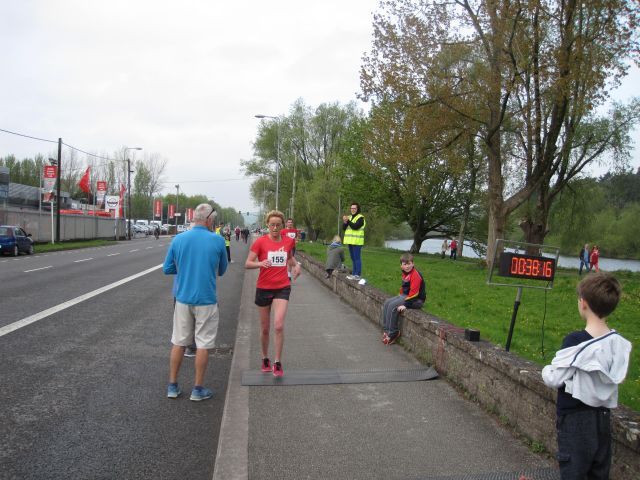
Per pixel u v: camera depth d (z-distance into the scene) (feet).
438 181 130.21
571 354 8.66
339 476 11.55
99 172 284.41
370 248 163.84
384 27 68.03
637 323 31.42
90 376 19.49
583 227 110.11
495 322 28.45
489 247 75.82
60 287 44.47
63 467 12.24
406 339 23.73
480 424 14.65
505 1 63.82
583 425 8.76
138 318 31.40
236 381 18.60
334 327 28.89
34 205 208.33
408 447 13.08
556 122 74.02
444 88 67.72
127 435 14.23
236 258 93.97
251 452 12.75
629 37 60.80
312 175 209.36
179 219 428.56
